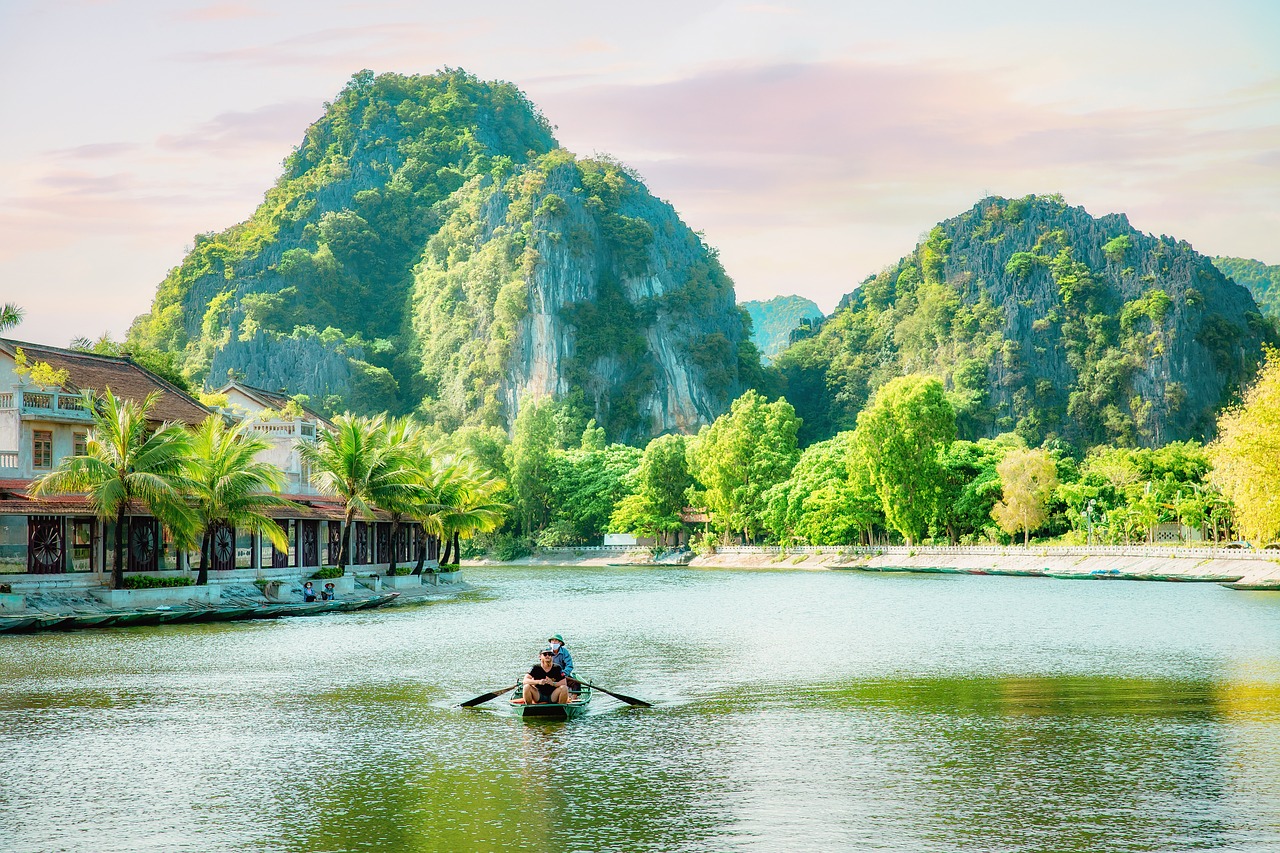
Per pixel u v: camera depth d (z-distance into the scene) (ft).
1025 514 494.59
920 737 107.04
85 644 180.75
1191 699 126.11
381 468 288.71
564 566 631.97
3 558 210.59
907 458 512.63
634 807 84.07
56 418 235.61
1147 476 524.52
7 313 245.86
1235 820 79.87
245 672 150.30
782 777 92.27
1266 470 277.64
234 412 335.67
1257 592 307.58
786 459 610.65
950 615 244.63
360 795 87.76
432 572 347.56
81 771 95.30
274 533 238.27
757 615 247.50
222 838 77.71
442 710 122.21
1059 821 79.87
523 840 76.95
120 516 214.48
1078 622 222.07
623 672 151.64
